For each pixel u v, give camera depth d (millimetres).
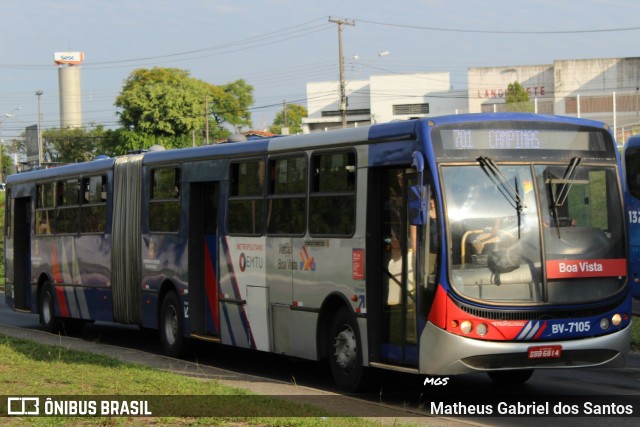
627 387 14109
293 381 15539
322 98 96562
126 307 20828
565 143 12852
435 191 12250
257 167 16359
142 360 18422
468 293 12094
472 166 12438
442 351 12086
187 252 18375
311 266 14758
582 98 52094
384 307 13359
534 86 81375
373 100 91250
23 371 14773
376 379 13742
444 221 12180
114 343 22312
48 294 24703
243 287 16625
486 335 12055
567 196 12672
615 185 13031
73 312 23359
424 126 12484
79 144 128625
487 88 83000
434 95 89125
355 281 13688
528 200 12484
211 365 17766
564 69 78688
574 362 12445
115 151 90062
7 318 29844
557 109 71125
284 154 15609
